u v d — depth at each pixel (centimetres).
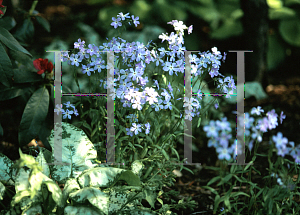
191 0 656
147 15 624
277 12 588
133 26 607
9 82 217
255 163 285
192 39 638
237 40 618
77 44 203
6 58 213
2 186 168
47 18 721
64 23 700
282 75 589
